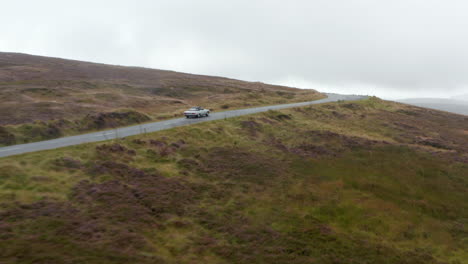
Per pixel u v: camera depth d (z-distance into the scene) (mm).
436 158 33156
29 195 15141
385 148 35812
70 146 22922
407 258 14906
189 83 99750
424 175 27750
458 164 31391
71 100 51719
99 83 74312
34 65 93812
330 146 35250
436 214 20438
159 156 24922
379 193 23094
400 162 30953
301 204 20234
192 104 66250
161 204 17500
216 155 27875
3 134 26281
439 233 17922
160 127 34094
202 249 13836
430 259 15094
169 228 15312
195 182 21641
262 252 14125
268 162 27922
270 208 19250
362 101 74000
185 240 14453
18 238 11539
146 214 16016
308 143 35875
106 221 14367
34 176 16922
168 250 13352
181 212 17156
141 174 20922
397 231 17719
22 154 19984
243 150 30484
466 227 18906
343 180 25188
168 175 21906
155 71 126375
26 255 10477
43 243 11508
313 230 16844
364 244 15875
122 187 18391
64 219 13648
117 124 36844
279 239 15508
